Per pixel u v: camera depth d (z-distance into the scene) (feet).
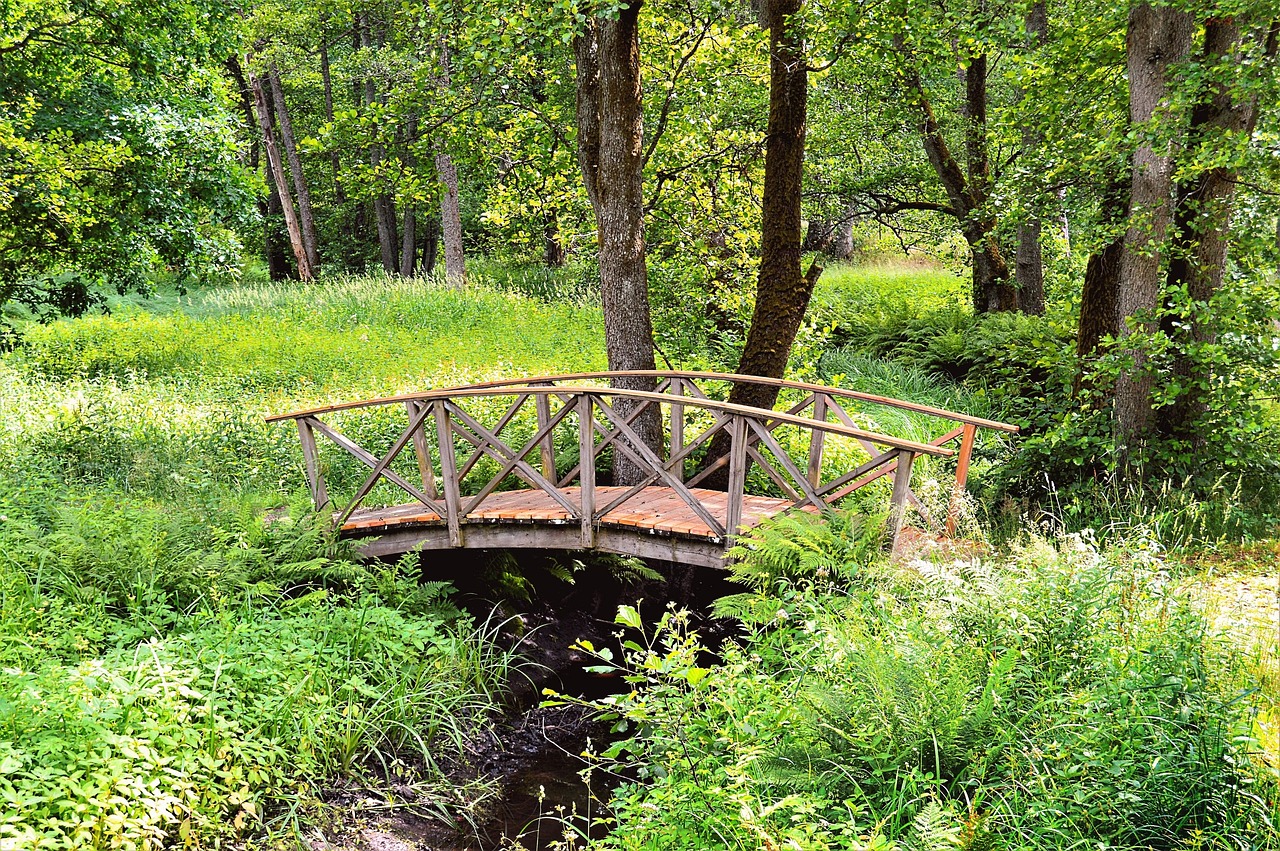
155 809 14.28
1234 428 25.53
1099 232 27.04
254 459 33.04
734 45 34.09
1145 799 10.85
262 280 100.99
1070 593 14.21
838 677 14.26
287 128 87.10
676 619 14.87
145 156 45.16
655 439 29.76
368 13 76.74
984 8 33.86
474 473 31.65
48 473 29.40
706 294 35.24
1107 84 30.78
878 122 47.09
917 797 11.41
